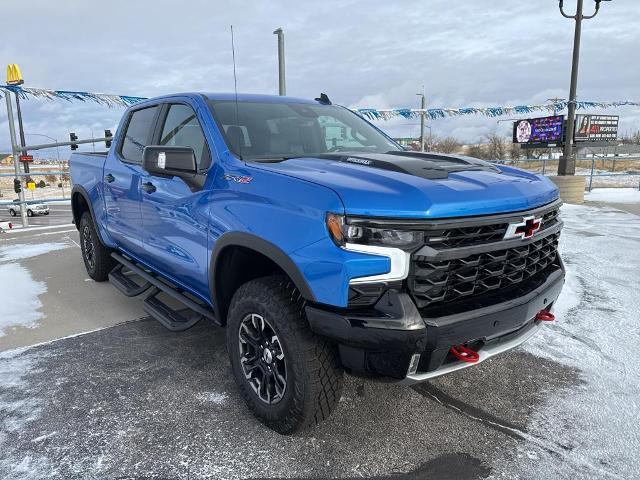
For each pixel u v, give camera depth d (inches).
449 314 86.3
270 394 100.3
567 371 128.3
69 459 93.3
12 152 420.5
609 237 304.0
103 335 153.1
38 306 180.2
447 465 92.3
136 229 153.3
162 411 109.7
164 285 147.6
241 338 105.1
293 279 89.7
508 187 96.9
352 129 149.2
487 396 116.7
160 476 88.9
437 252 83.1
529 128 725.9
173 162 111.9
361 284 83.0
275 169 101.5
